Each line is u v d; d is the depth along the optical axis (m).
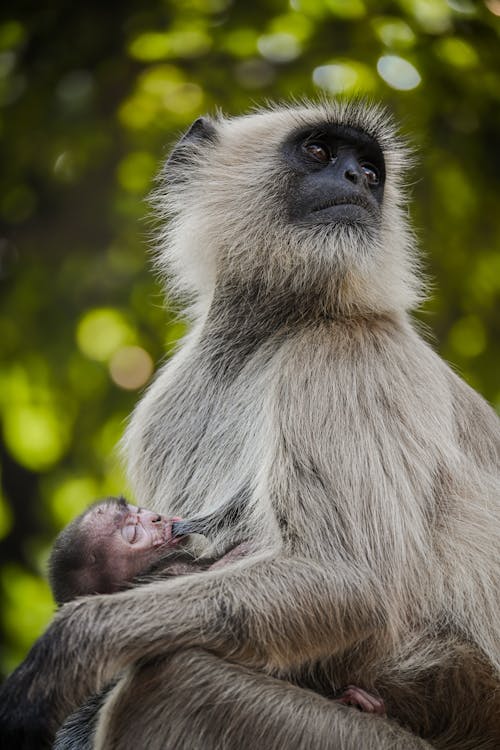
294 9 18.58
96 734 9.92
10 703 9.30
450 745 10.17
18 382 20.05
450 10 18.25
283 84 18.73
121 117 19.73
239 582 9.49
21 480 21.05
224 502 10.69
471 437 10.90
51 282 19.89
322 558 9.66
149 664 9.46
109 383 20.06
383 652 9.87
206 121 13.12
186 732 9.31
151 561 10.77
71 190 20.17
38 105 19.47
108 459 19.98
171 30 19.11
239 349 11.59
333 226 11.47
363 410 10.12
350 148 12.27
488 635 10.15
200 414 11.58
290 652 9.43
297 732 9.33
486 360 20.23
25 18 19.27
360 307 11.20
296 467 9.98
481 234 20.06
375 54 18.38
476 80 18.45
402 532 9.77
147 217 17.25
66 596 10.84
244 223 11.94
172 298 13.27
